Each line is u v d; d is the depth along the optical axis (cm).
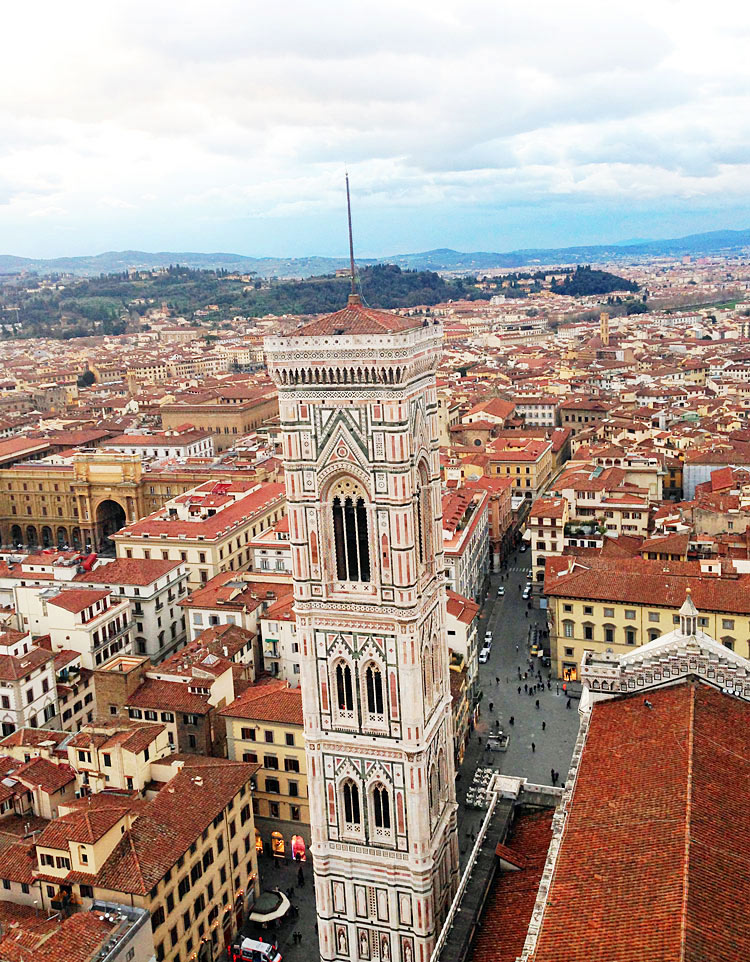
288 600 17125
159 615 18850
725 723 7238
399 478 7888
